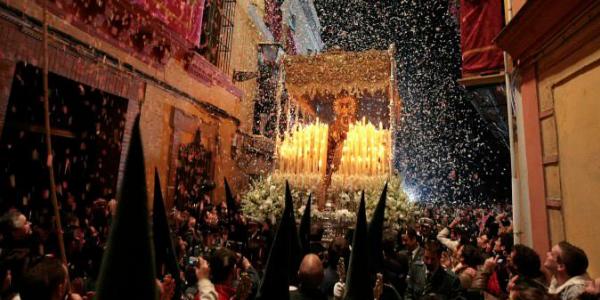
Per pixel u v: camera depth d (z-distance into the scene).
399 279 3.61
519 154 5.22
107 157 6.89
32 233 3.84
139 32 7.13
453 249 5.89
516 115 5.34
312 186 7.27
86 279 3.45
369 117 8.77
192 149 9.62
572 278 2.73
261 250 4.11
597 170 3.34
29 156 6.23
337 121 7.99
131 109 7.22
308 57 8.30
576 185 3.71
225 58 11.59
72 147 6.94
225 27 11.67
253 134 13.99
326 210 6.95
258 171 13.51
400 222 6.47
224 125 11.57
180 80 9.07
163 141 8.37
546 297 2.08
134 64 7.32
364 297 2.24
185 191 9.27
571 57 3.81
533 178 4.64
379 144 7.46
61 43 5.63
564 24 3.82
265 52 14.29
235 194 12.14
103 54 6.45
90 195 6.75
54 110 6.62
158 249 2.17
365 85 7.88
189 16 8.24
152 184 7.87
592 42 3.43
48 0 5.38
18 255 2.68
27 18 5.09
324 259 4.61
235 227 4.77
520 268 3.17
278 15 16.14
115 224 1.18
